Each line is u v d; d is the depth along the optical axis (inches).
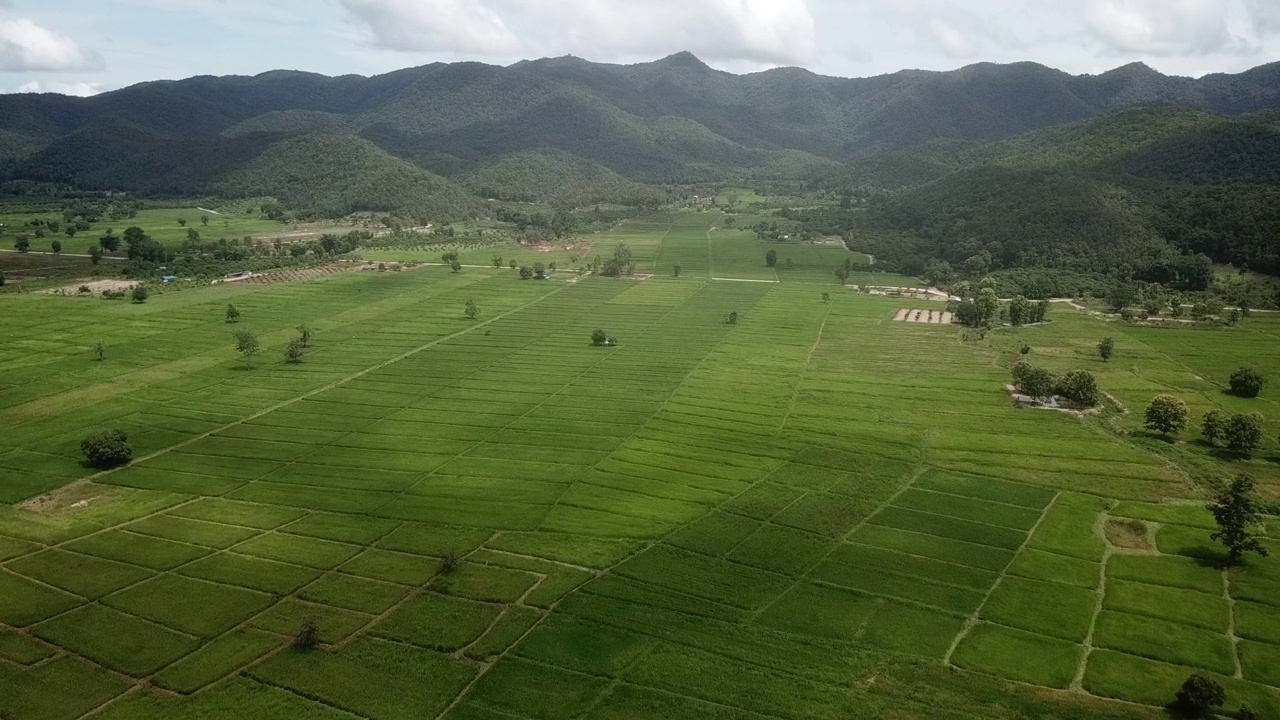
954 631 3513.8
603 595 3791.8
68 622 3609.7
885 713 2992.1
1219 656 3312.0
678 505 4783.5
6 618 3639.3
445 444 5802.2
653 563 4092.0
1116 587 3843.5
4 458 5477.4
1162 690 3112.7
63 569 4062.5
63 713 3038.9
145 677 3250.5
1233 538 3996.1
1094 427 6023.6
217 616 3656.5
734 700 3065.9
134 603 3754.9
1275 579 3875.5
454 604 3727.9
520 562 4116.6
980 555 4173.2
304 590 3865.7
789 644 3415.4
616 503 4810.5
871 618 3609.7
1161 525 4466.0
